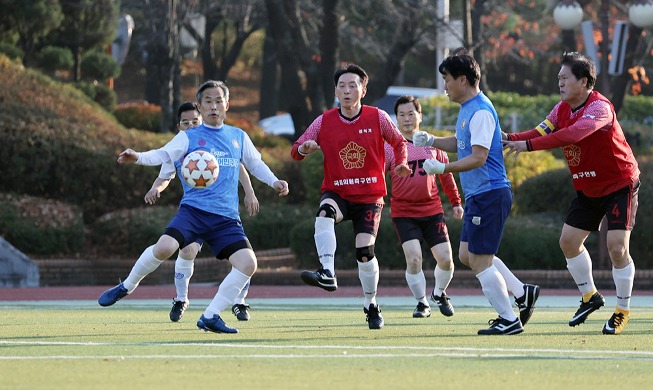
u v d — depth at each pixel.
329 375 16.75
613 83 84.88
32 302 44.62
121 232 64.69
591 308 26.59
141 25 122.19
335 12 77.88
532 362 18.61
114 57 102.25
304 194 72.81
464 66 23.67
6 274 60.06
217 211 24.80
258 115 153.62
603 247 56.25
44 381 15.93
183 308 30.08
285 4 77.75
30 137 67.88
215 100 25.16
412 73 159.50
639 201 57.16
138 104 102.44
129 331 25.58
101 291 54.03
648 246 56.75
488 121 23.41
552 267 56.78
